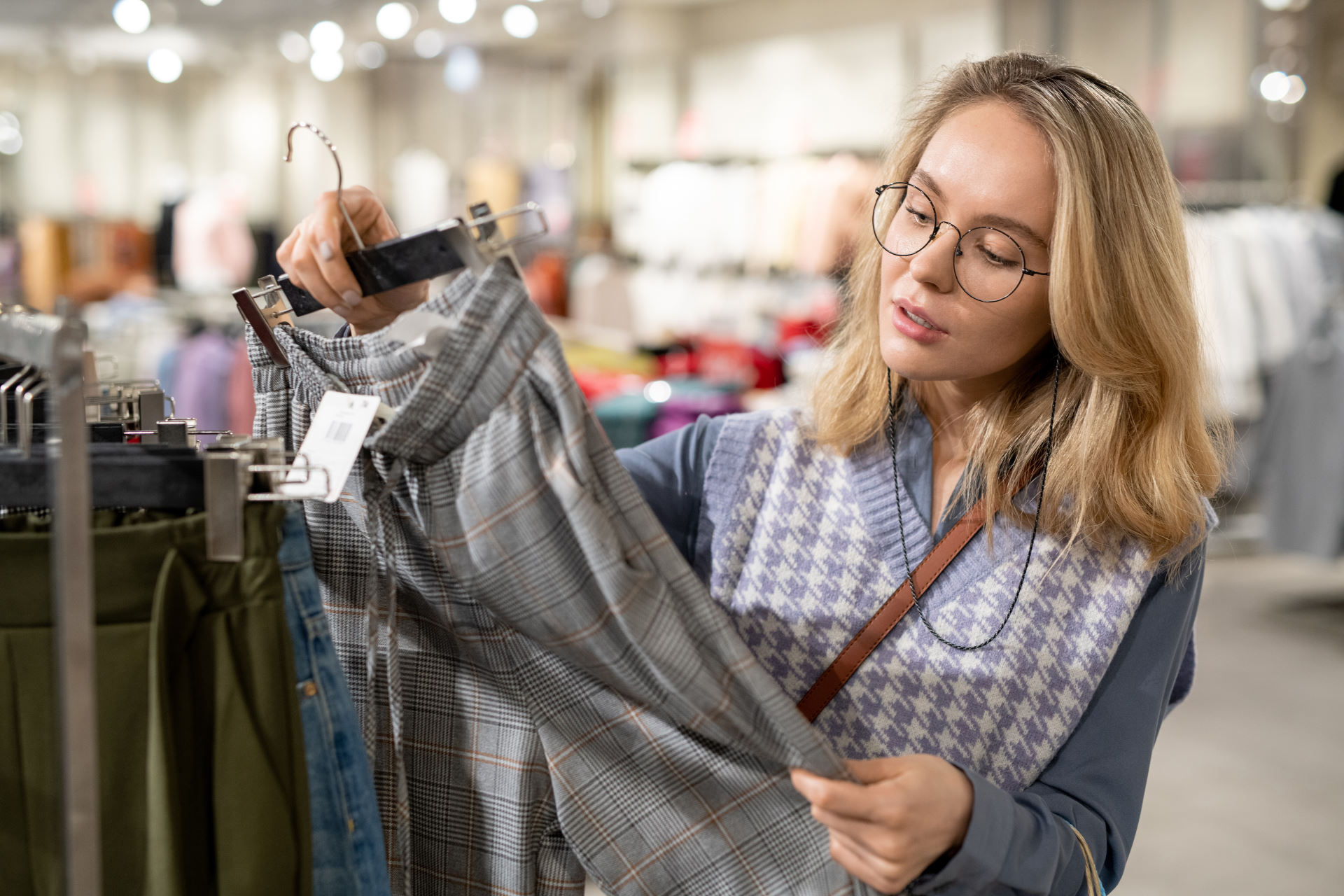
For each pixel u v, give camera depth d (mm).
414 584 1062
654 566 947
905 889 976
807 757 933
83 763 759
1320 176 7020
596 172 7570
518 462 940
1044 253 1055
